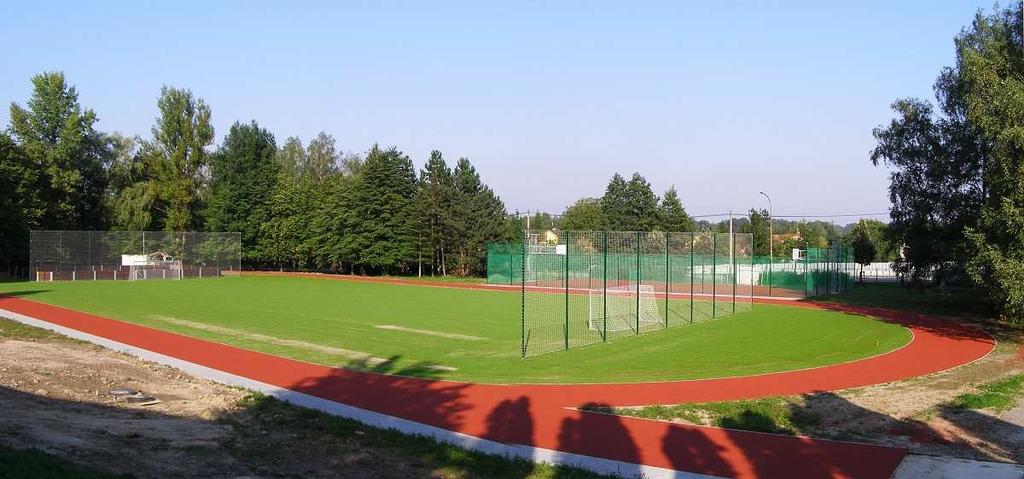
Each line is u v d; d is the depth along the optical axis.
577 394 14.97
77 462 8.73
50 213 65.75
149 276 63.41
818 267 48.53
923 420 12.77
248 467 9.56
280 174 81.12
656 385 15.98
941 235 35.53
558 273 35.81
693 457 10.41
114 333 24.20
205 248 68.19
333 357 19.95
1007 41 25.23
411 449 10.61
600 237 27.14
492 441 11.27
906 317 33.28
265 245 79.94
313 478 9.20
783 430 12.03
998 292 22.47
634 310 32.72
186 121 78.75
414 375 17.22
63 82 75.31
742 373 17.59
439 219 70.44
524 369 18.36
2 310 31.42
